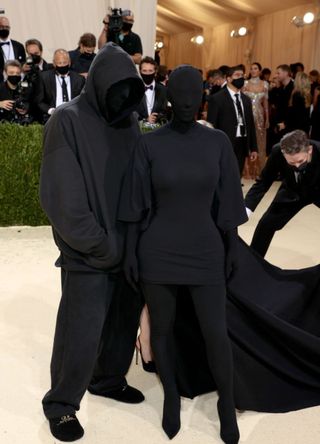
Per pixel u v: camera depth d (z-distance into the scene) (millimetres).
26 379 2477
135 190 1906
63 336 2008
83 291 1964
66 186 1849
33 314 3154
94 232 1884
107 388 2318
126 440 2074
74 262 1954
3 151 4691
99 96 1888
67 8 7223
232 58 14977
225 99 5844
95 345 1987
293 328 2318
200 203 1926
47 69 5957
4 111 5156
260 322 2322
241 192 2010
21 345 2781
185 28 17672
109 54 1887
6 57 6090
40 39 7230
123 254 2010
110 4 7316
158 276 1955
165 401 2129
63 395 2033
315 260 4266
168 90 1876
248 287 2434
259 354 2291
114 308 2188
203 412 2262
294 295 2529
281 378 2355
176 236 1928
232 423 2035
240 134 5918
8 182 4785
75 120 1877
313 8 11242
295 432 2137
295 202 3342
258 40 13672
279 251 4480
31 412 2242
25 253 4273
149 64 5535
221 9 13875
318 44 11227
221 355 2006
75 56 6020
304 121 7648
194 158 1885
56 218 1885
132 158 1926
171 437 2080
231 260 2020
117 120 1941
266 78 9594
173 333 2289
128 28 6062
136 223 1961
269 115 8344
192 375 2348
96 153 1911
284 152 2891
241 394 2223
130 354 2287
